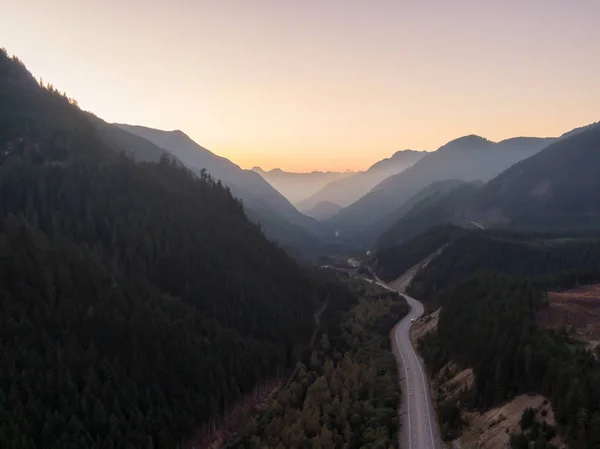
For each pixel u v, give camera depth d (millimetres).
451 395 104750
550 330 98312
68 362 87188
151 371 96812
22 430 72875
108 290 106000
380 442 86562
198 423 95312
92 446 75812
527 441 73312
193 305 126312
